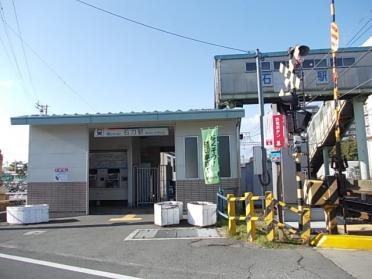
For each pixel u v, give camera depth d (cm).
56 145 1723
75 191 1698
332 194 980
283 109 1115
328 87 3195
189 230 1210
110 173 2164
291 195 1131
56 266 821
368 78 3216
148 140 2455
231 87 3253
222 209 1402
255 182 1958
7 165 7900
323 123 3375
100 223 1418
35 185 1709
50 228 1335
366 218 1336
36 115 1672
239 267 777
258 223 1209
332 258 829
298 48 1116
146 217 1561
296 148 1096
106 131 1745
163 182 2366
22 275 750
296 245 951
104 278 724
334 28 1059
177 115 1620
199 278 714
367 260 809
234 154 1659
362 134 3256
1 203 2006
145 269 784
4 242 1101
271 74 3203
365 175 3219
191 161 1670
